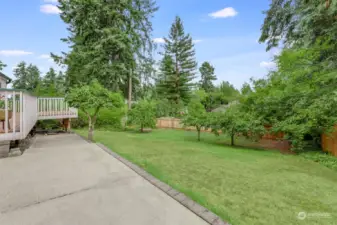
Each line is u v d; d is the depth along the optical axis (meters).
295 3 7.34
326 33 5.38
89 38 13.73
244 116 7.28
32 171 3.23
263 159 4.86
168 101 20.92
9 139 4.17
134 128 12.35
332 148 5.16
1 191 2.45
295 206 2.30
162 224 1.81
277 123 6.59
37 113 7.43
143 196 2.38
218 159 4.61
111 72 13.31
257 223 1.91
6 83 12.70
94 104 6.02
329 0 4.88
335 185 3.05
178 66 24.70
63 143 5.79
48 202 2.19
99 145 5.49
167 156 4.73
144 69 15.66
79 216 1.92
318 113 5.26
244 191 2.72
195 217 1.94
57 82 20.05
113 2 13.30
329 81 5.70
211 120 7.68
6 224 1.77
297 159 4.93
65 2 13.52
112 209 2.06
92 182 2.80
